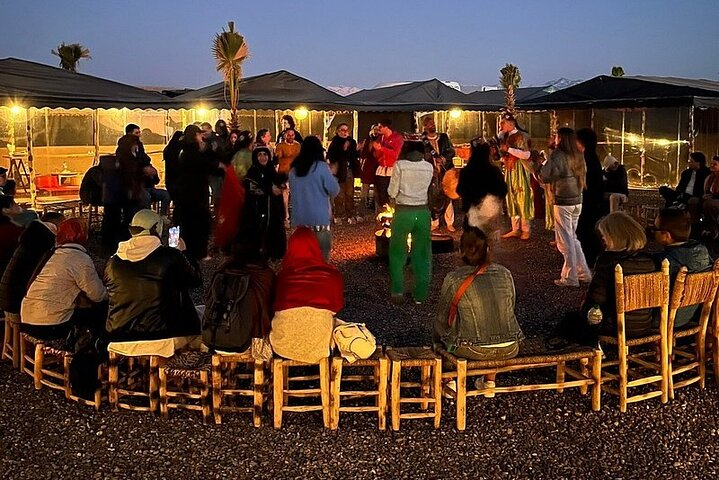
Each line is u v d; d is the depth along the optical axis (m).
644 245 4.70
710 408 4.67
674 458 4.04
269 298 4.27
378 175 11.70
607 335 4.74
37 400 4.77
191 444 4.15
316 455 4.03
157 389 4.48
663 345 4.70
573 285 7.74
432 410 4.55
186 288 4.59
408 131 21.86
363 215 13.76
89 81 12.70
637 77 17.38
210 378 4.42
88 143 17.72
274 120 19.97
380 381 4.28
